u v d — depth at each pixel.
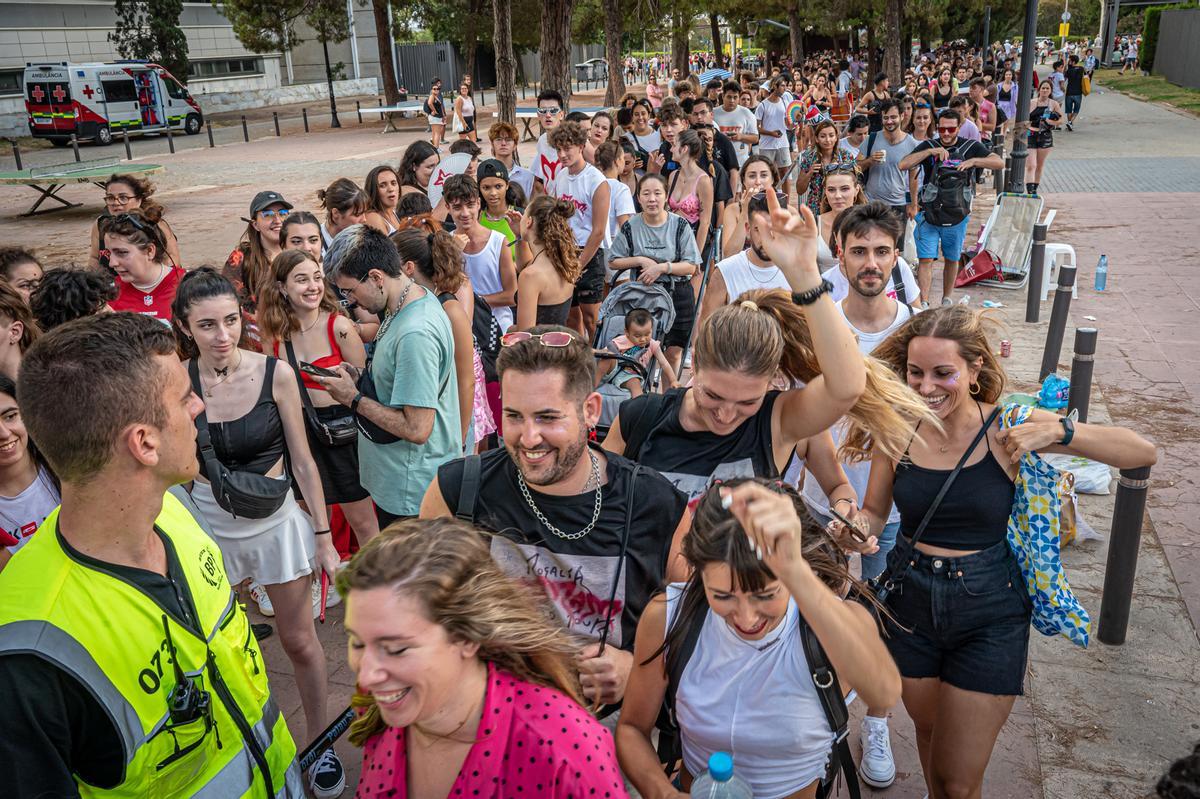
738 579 1.99
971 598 2.86
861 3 42.25
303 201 18.56
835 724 2.21
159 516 2.09
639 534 2.57
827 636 1.96
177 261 7.32
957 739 2.90
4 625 1.74
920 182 9.73
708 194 8.64
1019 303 10.27
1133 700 3.98
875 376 2.80
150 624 1.90
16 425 2.95
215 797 2.06
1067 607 2.84
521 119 35.38
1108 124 29.00
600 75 69.38
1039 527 2.81
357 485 4.61
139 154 28.31
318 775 3.54
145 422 1.83
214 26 45.66
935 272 11.79
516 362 2.36
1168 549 5.20
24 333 3.92
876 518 3.20
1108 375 8.06
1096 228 14.07
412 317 3.88
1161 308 9.95
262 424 3.56
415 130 34.16
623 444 3.04
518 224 7.63
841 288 4.80
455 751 1.79
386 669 1.64
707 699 2.23
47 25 37.47
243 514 3.43
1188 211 15.07
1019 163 11.83
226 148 29.52
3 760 1.71
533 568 2.57
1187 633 4.45
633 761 2.27
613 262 7.13
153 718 1.91
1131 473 4.14
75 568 1.84
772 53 65.94
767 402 2.89
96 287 4.53
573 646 1.91
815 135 10.26
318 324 4.44
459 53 53.16
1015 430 2.76
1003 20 60.22
